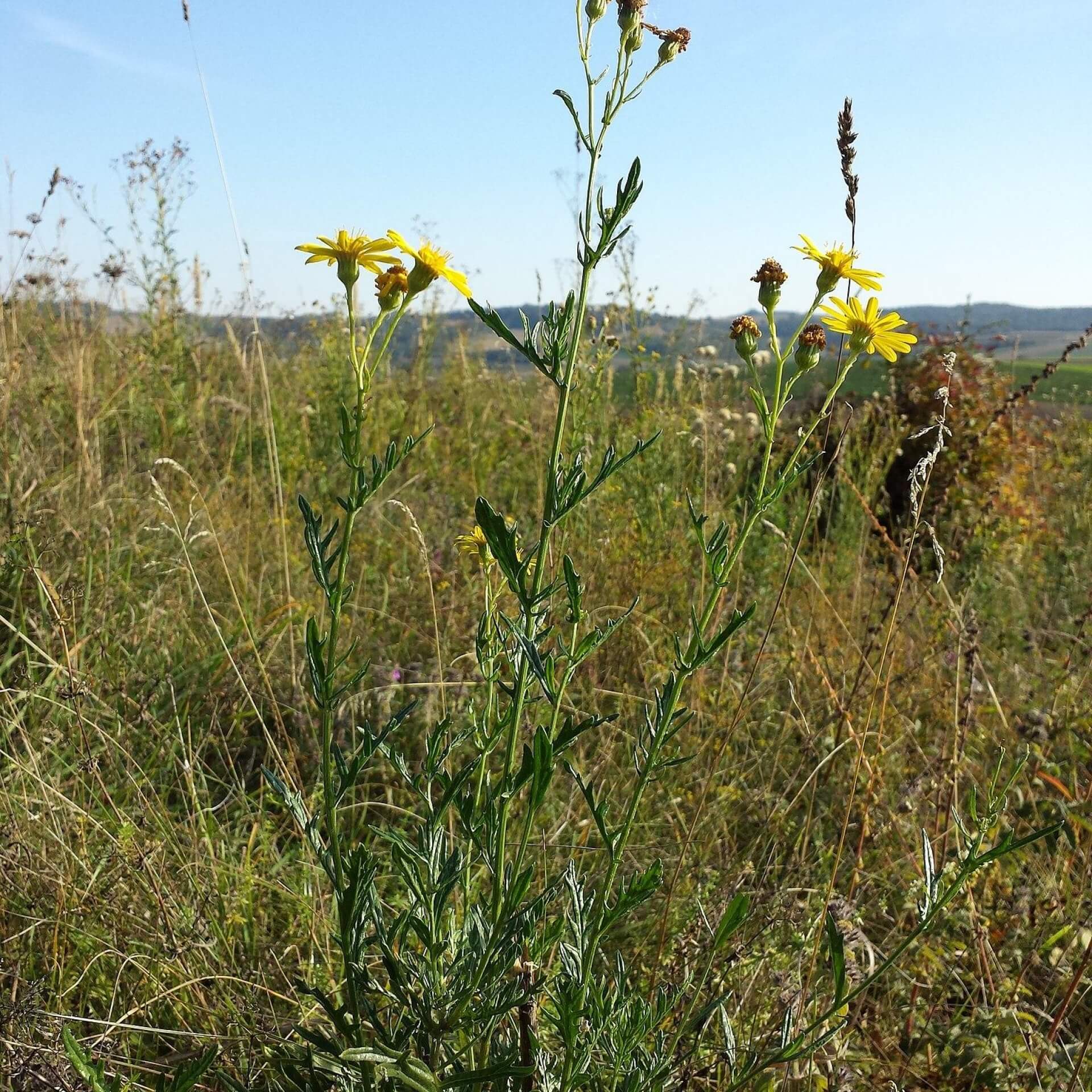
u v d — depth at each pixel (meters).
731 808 3.06
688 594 4.22
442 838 1.67
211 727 3.09
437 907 1.64
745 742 3.43
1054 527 6.95
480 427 7.01
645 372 5.52
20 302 6.30
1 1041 1.80
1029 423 8.08
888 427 6.14
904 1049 2.31
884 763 3.22
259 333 4.10
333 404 6.67
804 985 2.21
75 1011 2.12
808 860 2.87
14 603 3.34
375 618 4.12
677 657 1.63
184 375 6.50
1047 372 3.97
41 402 5.16
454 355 7.86
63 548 3.73
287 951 2.31
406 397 7.46
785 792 3.05
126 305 6.59
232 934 2.36
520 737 2.96
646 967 2.38
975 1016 2.24
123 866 2.36
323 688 1.59
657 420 5.07
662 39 1.57
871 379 7.35
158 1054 2.10
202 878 2.46
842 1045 2.13
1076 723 3.50
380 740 1.63
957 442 6.43
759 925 2.43
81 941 2.21
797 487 5.49
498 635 1.81
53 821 2.42
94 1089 1.34
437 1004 1.59
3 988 2.05
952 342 6.91
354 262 1.62
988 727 3.61
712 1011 1.74
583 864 2.80
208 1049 1.39
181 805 2.89
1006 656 4.37
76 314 6.11
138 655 3.41
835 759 3.26
